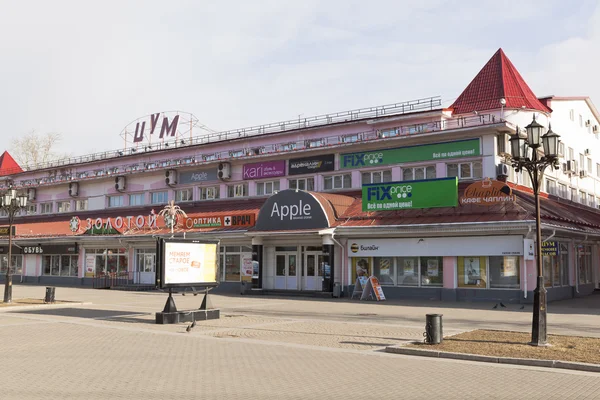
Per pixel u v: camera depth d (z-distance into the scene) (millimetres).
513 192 28359
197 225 36875
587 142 46469
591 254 36250
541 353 12297
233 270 36750
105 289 40438
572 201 40344
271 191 39406
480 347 13117
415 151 32812
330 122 38219
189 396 8938
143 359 12289
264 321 19422
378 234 29438
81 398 8789
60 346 14133
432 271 28625
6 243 51781
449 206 27625
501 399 8758
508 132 30781
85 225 45750
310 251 33438
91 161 52281
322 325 18188
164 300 29344
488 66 37469
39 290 38406
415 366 11445
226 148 43000
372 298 28422
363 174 35062
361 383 9867
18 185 58094
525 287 25531
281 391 9281
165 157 46938
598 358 11664
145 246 42656
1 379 10211
